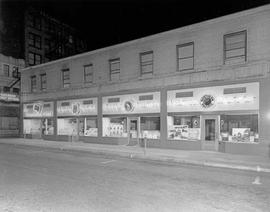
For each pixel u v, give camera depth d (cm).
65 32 5269
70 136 2469
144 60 2006
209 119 1688
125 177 950
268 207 619
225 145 1587
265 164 1185
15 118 3375
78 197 693
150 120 1970
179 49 1830
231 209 604
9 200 669
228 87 1596
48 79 2750
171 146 1825
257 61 1495
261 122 1471
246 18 1548
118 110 2133
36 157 1518
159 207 616
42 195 712
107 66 2220
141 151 1673
